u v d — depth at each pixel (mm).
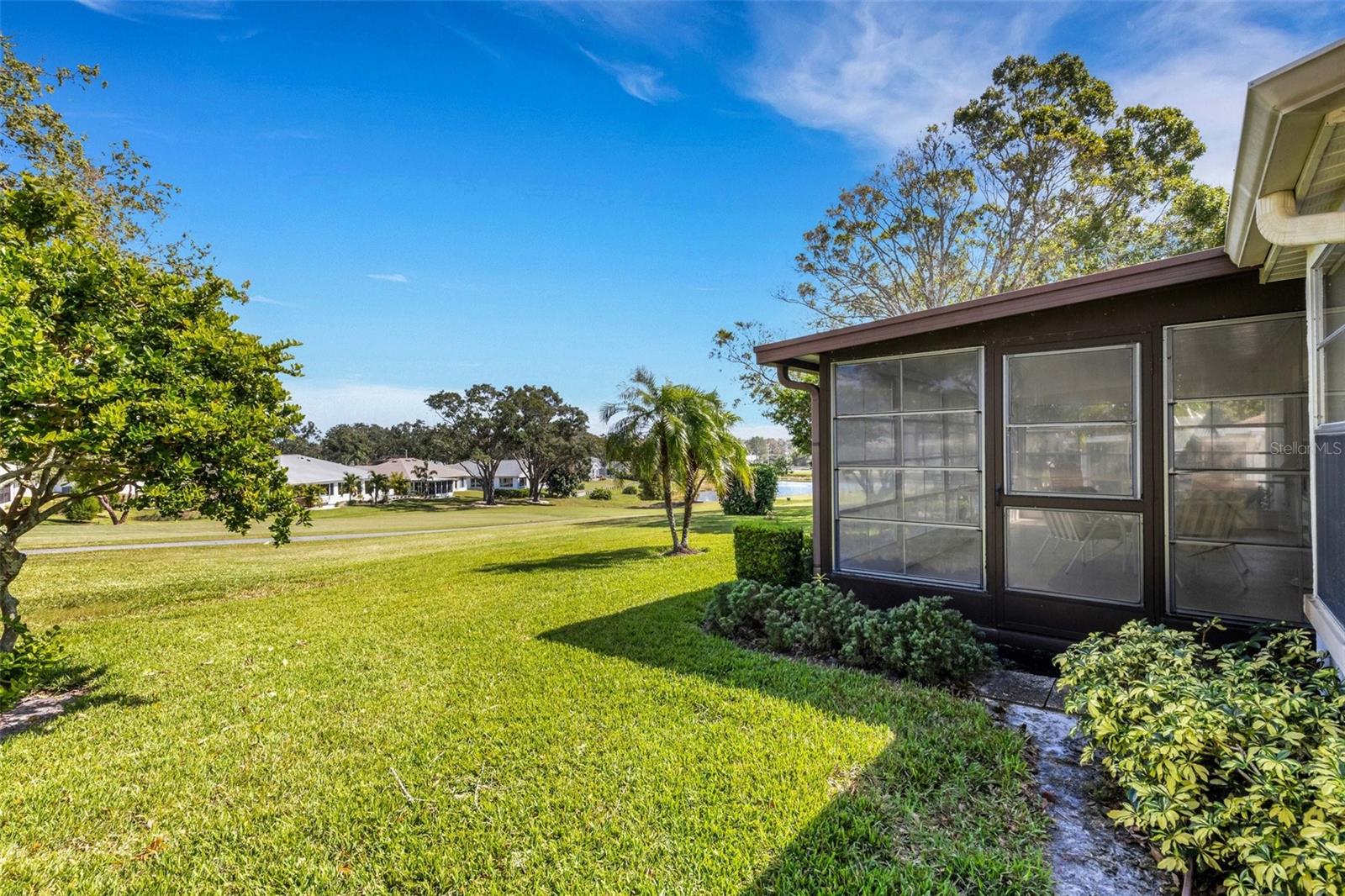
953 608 4598
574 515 33375
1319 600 2836
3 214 4047
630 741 3100
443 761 2971
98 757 3107
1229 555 3590
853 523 5207
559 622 5574
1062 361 4148
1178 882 1986
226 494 3994
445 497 54594
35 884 2160
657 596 6629
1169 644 2992
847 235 19016
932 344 4695
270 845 2357
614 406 10359
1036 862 2111
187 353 3889
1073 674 2799
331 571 9367
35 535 17953
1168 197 16828
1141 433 3842
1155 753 2012
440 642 5035
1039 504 4234
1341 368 2645
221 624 5852
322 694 3926
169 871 2227
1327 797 1605
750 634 4945
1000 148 17656
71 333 3641
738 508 19844
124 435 3424
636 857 2201
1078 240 17047
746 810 2455
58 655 4004
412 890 2088
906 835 2281
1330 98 1756
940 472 4711
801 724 3223
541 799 2592
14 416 3119
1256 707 2080
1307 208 2539
